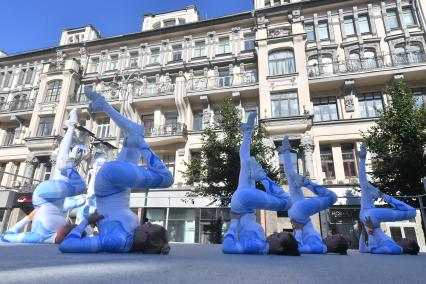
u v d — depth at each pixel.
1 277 2.24
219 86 22.23
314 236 7.32
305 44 21.72
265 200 5.93
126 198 5.23
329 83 20.50
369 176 17.59
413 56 20.42
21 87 28.45
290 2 25.22
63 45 28.14
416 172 12.68
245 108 22.39
